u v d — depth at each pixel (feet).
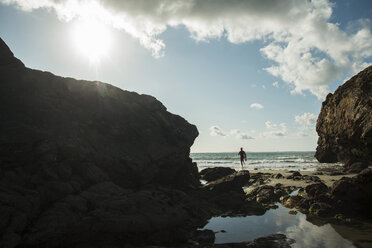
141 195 30.81
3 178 24.94
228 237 28.02
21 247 19.79
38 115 32.71
